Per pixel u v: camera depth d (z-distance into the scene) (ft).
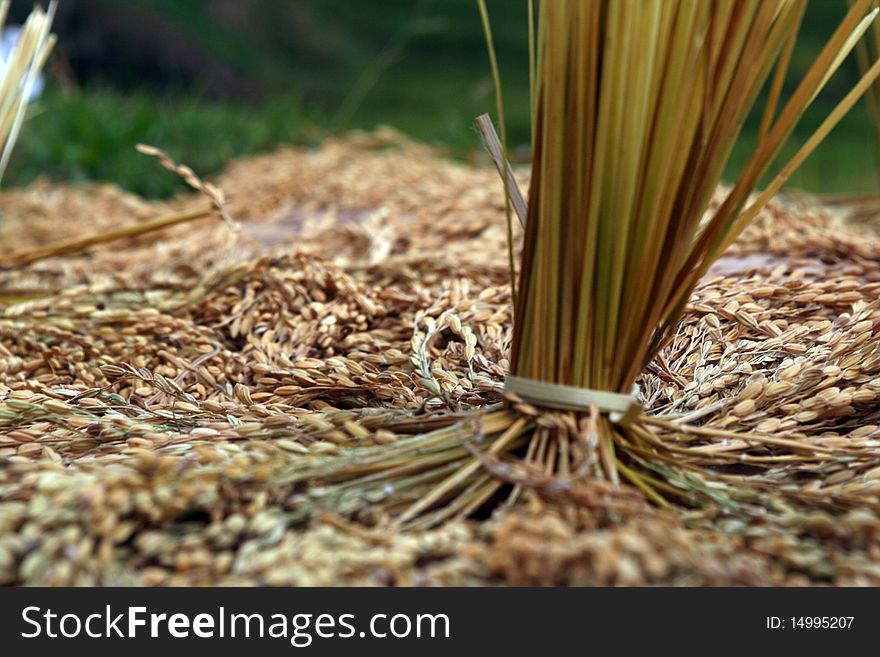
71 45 11.68
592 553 1.77
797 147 9.70
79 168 6.36
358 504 1.99
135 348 2.72
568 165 2.04
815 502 2.03
